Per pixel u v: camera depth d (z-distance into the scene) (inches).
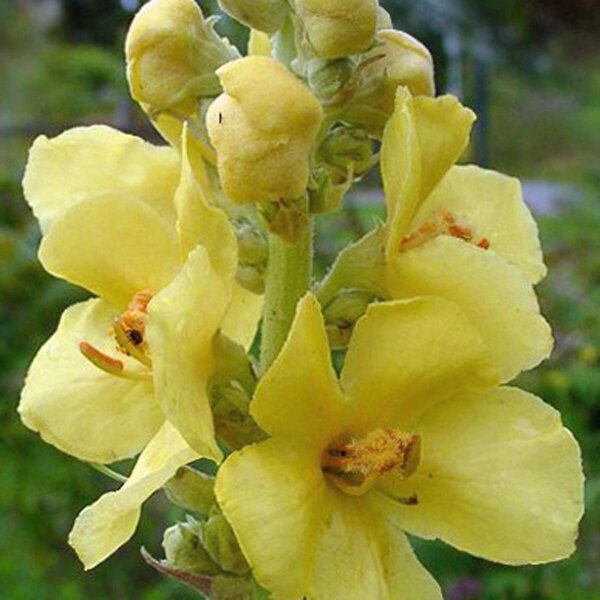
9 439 12.5
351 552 4.8
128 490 4.6
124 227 5.2
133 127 20.2
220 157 4.7
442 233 5.1
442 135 5.0
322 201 5.1
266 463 4.6
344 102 5.1
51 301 12.8
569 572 11.7
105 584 12.6
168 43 5.3
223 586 5.4
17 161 19.7
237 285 5.6
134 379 5.2
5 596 11.6
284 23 5.3
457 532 5.0
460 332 4.7
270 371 4.6
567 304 16.6
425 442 5.0
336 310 5.2
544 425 4.9
